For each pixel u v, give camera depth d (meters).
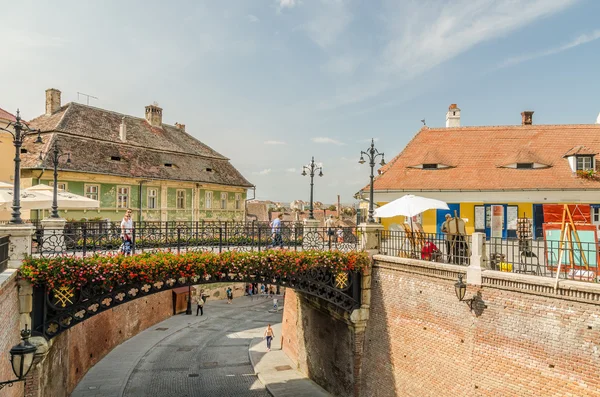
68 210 27.70
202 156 41.56
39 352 11.36
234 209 43.94
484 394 11.16
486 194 19.59
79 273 11.59
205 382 19.38
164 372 20.62
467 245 12.63
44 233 13.73
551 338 9.77
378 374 14.88
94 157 30.59
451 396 12.10
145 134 38.47
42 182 26.67
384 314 14.86
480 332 11.38
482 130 23.20
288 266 14.34
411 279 13.85
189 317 32.69
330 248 15.59
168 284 13.55
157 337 26.88
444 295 12.59
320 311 18.66
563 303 9.61
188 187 37.75
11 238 11.17
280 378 19.73
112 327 24.22
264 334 26.19
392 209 14.43
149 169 34.28
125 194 32.06
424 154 21.92
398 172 21.52
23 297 11.15
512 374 10.53
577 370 9.26
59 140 29.25
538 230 19.11
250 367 21.55
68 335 16.94
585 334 9.17
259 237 15.07
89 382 18.94
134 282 12.73
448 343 12.34
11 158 24.33
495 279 11.01
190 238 15.80
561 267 10.56
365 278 15.49
